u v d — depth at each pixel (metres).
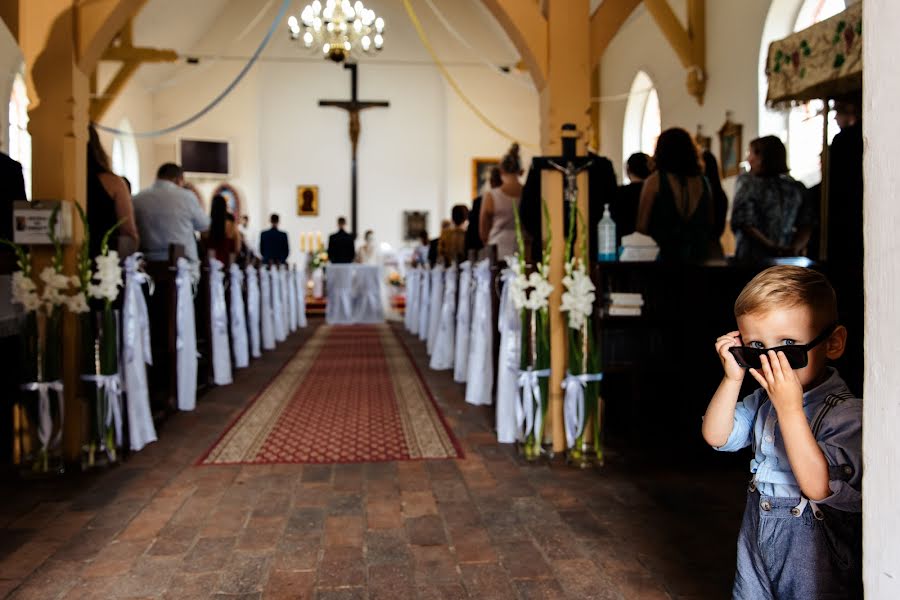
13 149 9.95
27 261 3.53
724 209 4.70
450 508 3.02
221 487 3.32
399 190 18.12
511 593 2.22
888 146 0.91
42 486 3.33
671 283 4.15
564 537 2.68
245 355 7.19
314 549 2.58
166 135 16.86
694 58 10.63
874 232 0.94
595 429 3.67
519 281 3.73
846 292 2.64
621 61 14.01
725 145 9.88
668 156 4.11
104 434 3.61
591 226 4.18
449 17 17.66
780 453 1.42
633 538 2.66
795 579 1.39
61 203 3.57
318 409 5.13
